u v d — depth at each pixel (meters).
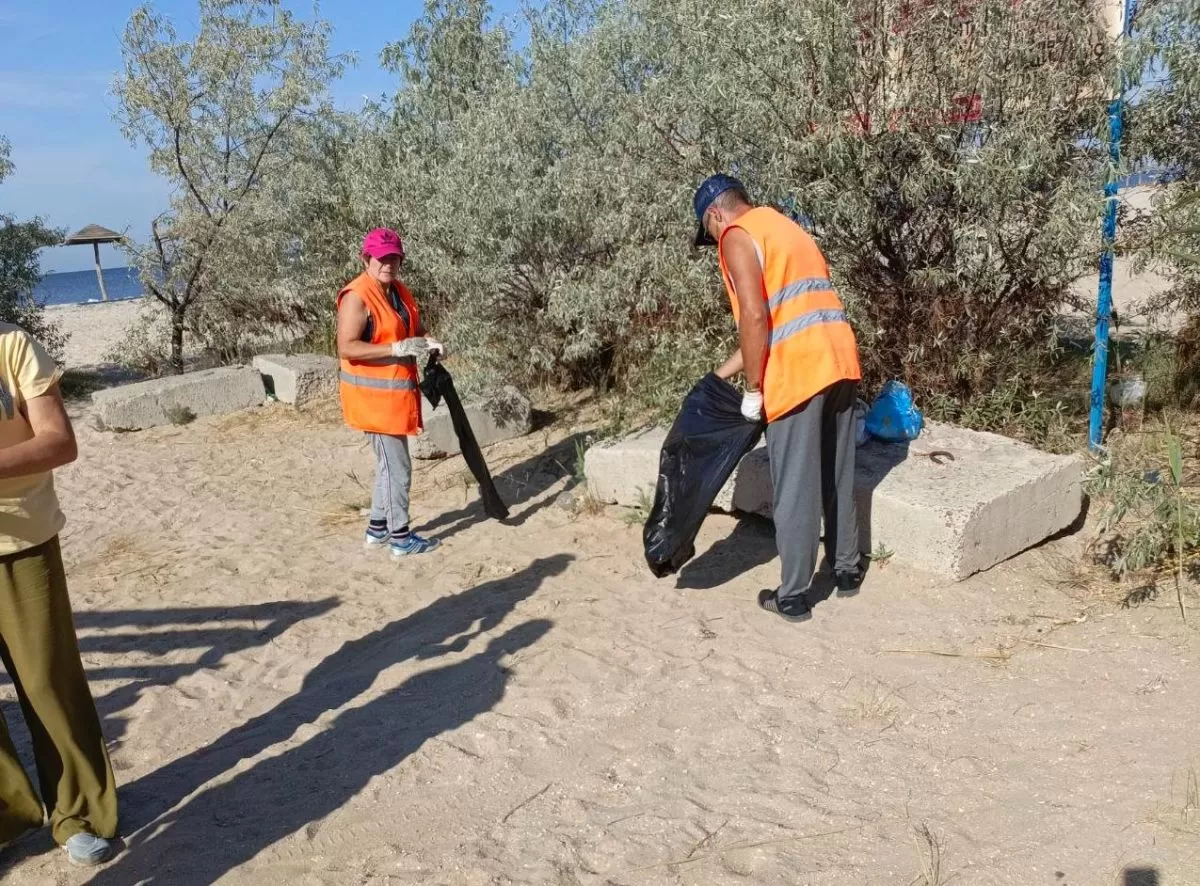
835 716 3.57
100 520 7.34
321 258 11.90
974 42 5.12
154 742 4.01
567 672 4.17
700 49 5.96
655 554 4.56
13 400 2.86
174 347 13.39
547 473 7.12
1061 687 3.56
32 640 2.93
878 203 5.54
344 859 3.09
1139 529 4.43
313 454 8.56
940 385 5.91
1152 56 4.65
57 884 3.06
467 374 7.95
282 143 12.72
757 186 5.80
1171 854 2.63
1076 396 6.48
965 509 4.36
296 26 12.61
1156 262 5.52
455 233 7.86
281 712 4.14
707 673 3.99
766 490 5.19
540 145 7.96
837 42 5.12
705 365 6.21
